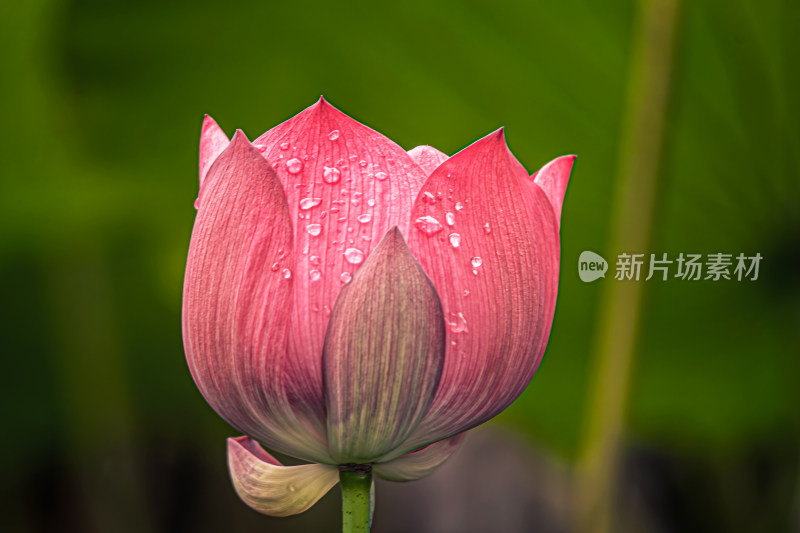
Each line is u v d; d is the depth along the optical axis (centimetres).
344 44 113
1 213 127
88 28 113
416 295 62
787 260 122
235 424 64
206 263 63
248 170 62
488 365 63
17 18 113
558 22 112
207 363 63
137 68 115
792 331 125
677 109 116
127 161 121
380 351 62
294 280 62
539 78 115
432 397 63
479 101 117
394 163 63
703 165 119
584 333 121
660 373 129
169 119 118
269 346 62
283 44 113
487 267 63
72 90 118
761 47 112
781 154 116
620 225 110
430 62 115
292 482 66
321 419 63
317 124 63
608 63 113
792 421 132
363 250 63
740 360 128
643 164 108
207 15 111
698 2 111
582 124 117
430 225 63
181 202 121
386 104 117
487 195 63
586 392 113
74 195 125
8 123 120
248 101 116
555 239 64
